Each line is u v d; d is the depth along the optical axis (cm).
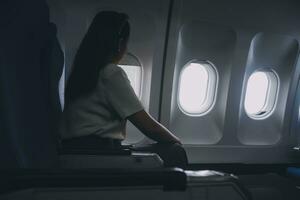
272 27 436
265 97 471
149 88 398
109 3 366
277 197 400
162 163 214
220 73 427
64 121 236
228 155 459
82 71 232
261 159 482
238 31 421
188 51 407
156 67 396
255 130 472
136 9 375
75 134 230
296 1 438
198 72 426
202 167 448
